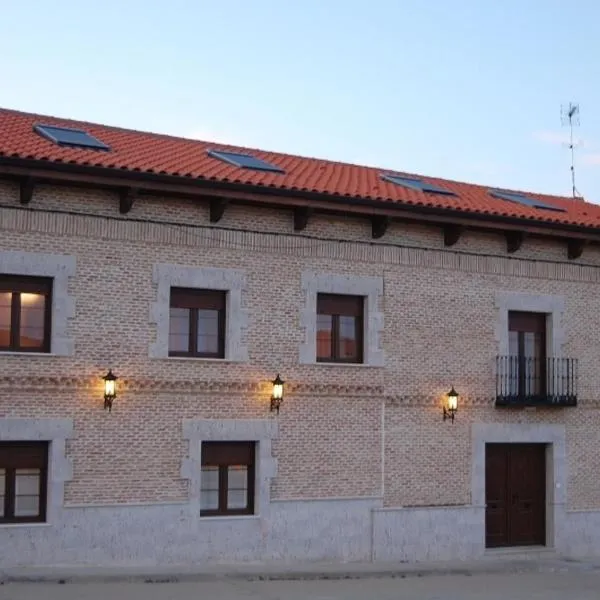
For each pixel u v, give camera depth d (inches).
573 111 1243.8
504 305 896.9
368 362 833.5
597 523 928.9
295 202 784.9
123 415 739.4
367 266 838.5
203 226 774.5
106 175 715.4
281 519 789.2
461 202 893.8
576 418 927.7
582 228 906.1
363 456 826.2
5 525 697.6
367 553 821.2
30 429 707.4
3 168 683.4
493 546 892.6
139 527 738.2
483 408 882.1
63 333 722.2
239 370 781.9
